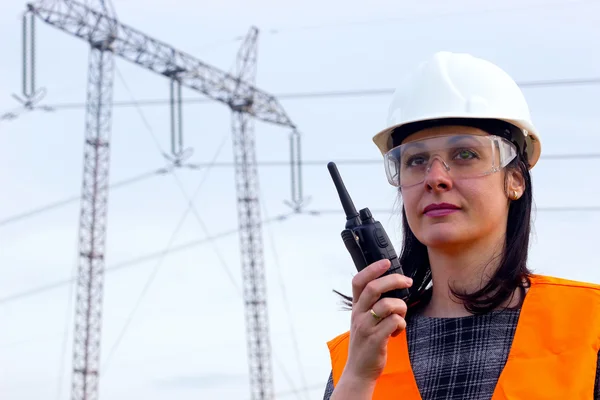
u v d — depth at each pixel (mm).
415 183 4125
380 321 3877
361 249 3953
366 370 3924
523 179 4180
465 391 3951
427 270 4375
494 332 4020
